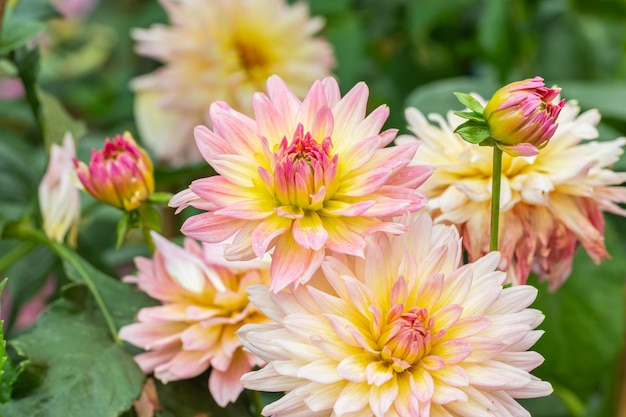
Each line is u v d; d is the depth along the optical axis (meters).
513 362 0.62
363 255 0.61
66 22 1.49
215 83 1.01
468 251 0.69
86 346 0.71
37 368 0.69
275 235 0.61
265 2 1.02
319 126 0.63
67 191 0.79
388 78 1.26
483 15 1.20
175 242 0.78
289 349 0.61
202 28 1.01
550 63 1.15
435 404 0.62
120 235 0.72
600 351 0.86
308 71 1.04
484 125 0.64
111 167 0.70
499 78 1.13
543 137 0.63
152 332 0.71
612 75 1.15
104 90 1.47
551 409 0.95
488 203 0.69
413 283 0.63
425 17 1.17
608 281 0.88
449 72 1.26
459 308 0.62
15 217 0.92
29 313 1.05
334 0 1.18
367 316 0.62
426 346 0.62
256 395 0.72
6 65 0.87
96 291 0.74
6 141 1.13
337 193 0.62
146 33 1.02
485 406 0.61
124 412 0.70
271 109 0.64
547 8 1.16
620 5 1.12
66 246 0.79
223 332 0.70
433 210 0.69
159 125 1.03
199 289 0.71
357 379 0.61
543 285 0.86
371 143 0.62
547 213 0.69
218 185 0.62
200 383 0.72
